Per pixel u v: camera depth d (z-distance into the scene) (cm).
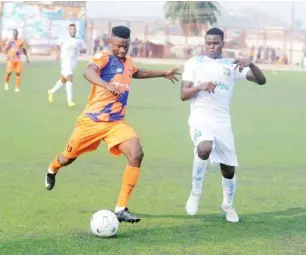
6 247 802
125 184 916
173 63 6391
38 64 5566
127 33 936
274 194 1177
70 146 966
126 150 916
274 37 8769
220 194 1162
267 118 2394
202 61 975
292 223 966
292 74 5509
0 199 1069
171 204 1075
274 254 801
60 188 1169
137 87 3722
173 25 9144
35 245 813
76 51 2519
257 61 7756
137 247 816
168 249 811
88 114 942
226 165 963
